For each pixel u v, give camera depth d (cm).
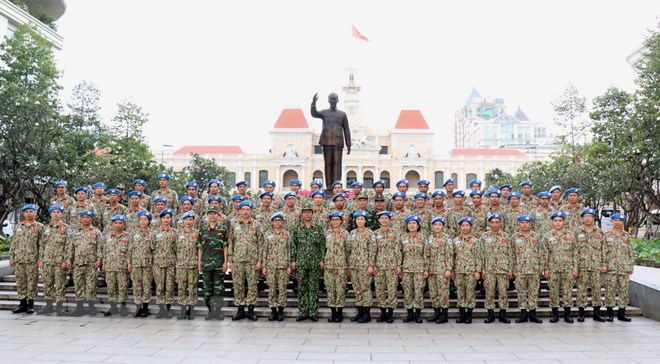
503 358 650
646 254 1458
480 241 898
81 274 929
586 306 948
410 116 6981
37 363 617
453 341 741
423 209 1045
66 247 937
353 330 816
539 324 866
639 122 1984
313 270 887
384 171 6831
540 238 934
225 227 918
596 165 2273
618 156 2097
